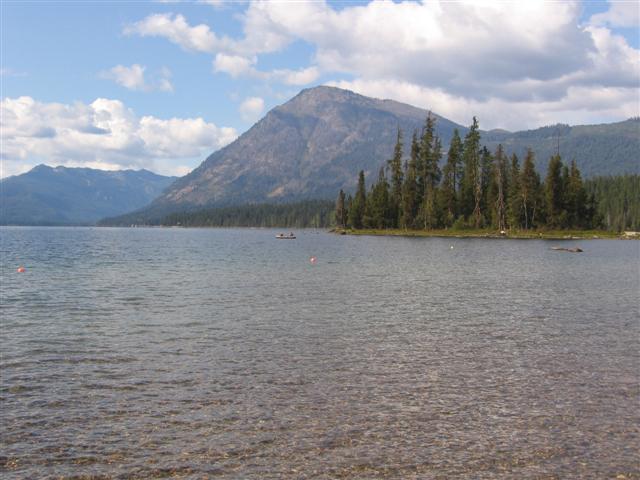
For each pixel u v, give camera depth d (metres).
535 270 63.19
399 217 182.50
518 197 162.88
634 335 27.94
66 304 37.59
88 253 98.06
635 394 18.89
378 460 13.98
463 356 23.59
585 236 154.88
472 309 35.62
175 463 13.80
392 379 20.30
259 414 16.86
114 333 28.16
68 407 17.45
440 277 55.12
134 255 92.25
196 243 146.62
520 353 24.16
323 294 42.50
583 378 20.61
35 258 83.75
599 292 44.41
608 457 14.27
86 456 14.16
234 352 24.20
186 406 17.52
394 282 50.62
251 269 64.19
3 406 17.52
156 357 23.39
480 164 181.12
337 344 25.70
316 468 13.55
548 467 13.73
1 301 38.97
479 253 93.56
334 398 18.25
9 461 13.90
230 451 14.43
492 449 14.63
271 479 13.04
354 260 78.12
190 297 40.94
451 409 17.34
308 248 112.94
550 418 16.72
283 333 28.16
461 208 174.50
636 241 142.50
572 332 28.61
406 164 188.50
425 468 13.61
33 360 22.89
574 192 168.62
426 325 30.27
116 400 18.06
